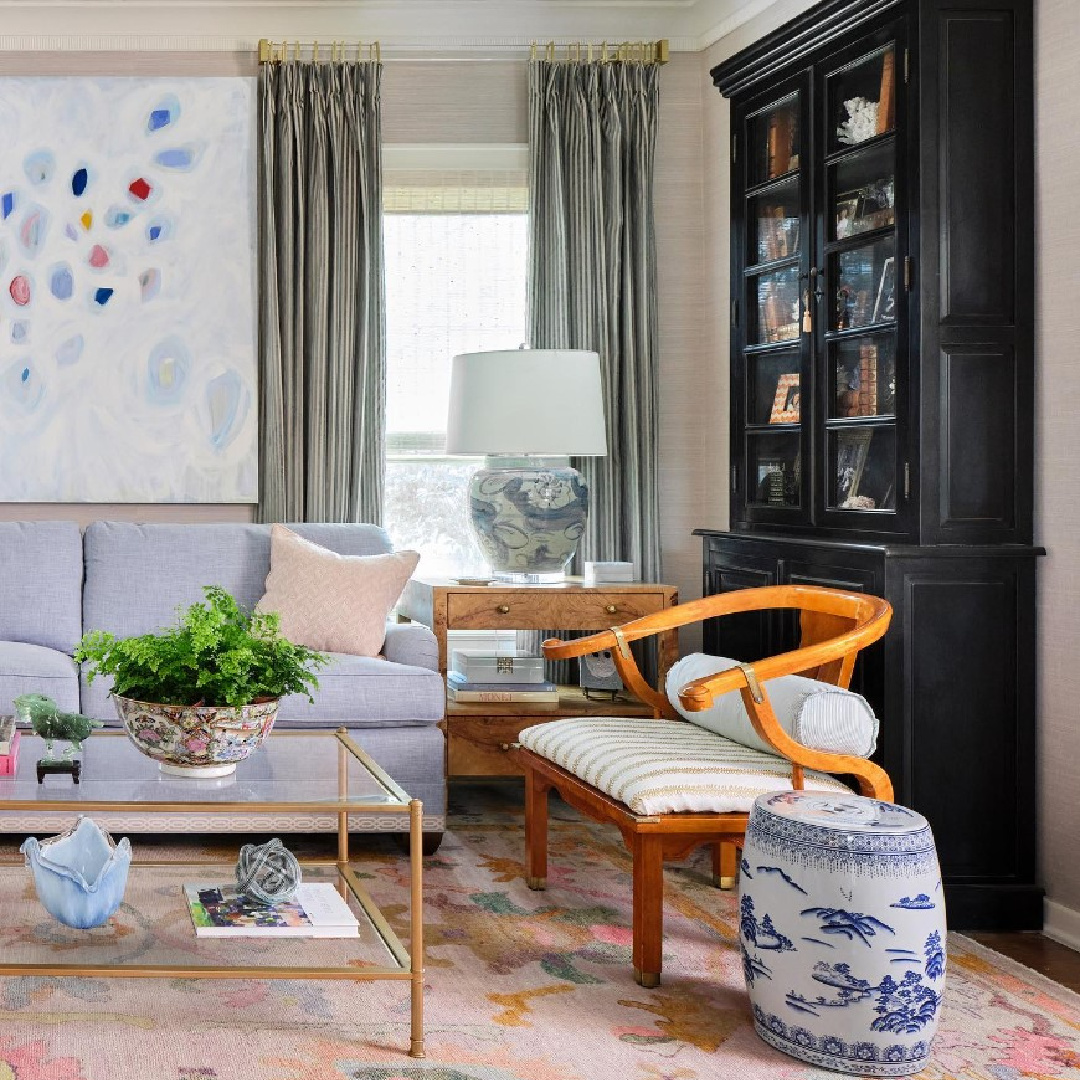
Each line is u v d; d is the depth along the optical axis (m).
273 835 3.51
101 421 4.30
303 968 2.10
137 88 4.29
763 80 3.71
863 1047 2.06
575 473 4.03
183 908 2.43
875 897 2.04
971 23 2.93
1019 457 2.95
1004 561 2.92
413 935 2.12
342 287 4.25
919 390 2.93
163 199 4.30
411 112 4.39
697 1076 2.04
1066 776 2.86
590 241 4.33
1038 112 2.93
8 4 4.21
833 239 3.37
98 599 3.79
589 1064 2.08
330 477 4.25
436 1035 2.19
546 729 2.98
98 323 4.29
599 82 4.38
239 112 4.30
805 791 2.37
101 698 3.35
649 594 3.83
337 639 3.62
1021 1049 2.19
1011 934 2.89
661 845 2.43
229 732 2.30
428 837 3.39
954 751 2.92
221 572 3.85
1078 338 2.80
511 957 2.59
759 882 2.17
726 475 4.34
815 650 2.48
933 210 2.93
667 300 4.50
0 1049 2.08
